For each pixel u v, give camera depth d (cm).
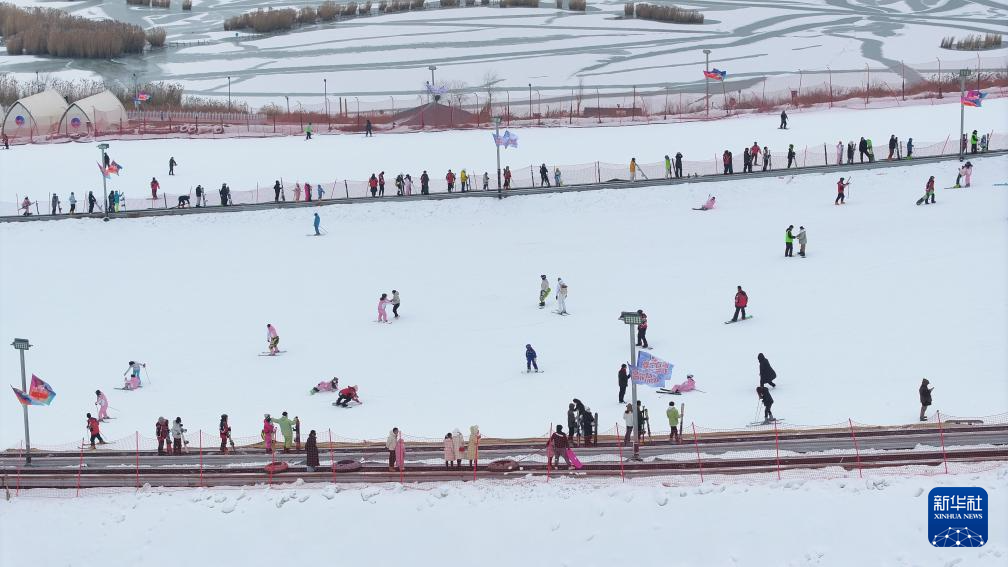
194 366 6694
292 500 4531
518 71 19050
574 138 12250
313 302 7750
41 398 5203
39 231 9656
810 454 4559
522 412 5538
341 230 9375
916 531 3969
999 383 5256
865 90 14475
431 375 6250
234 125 13975
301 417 5750
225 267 8625
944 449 4475
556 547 4188
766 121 12519
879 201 8712
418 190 10406
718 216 8850
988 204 8244
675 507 4250
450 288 7831
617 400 5581
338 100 17275
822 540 4025
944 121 11562
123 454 5322
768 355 5997
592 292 7469
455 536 4281
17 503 4728
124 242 9338
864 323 6300
